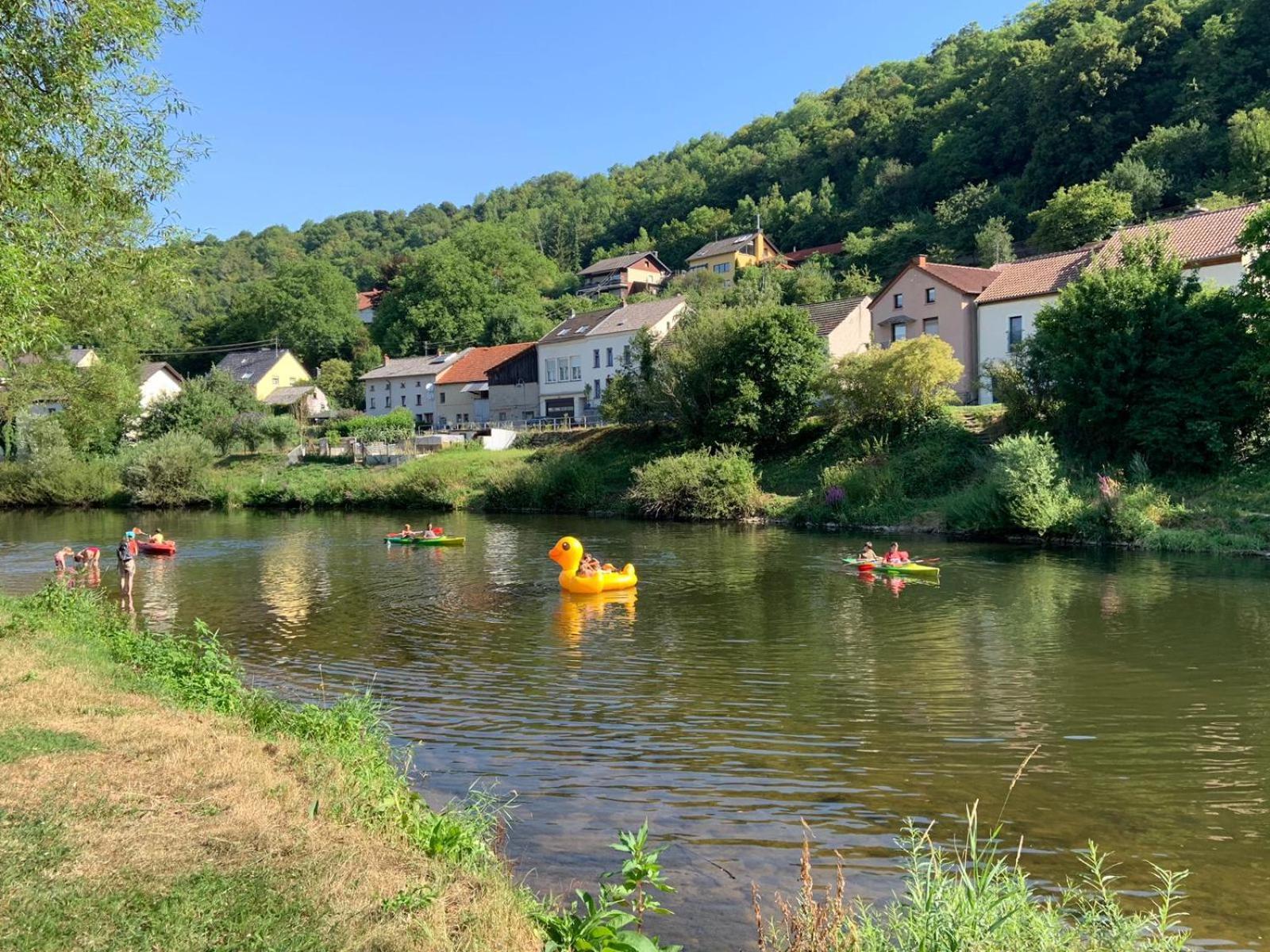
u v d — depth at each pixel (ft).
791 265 330.54
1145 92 260.83
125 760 22.20
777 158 439.63
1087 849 22.84
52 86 35.45
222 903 14.89
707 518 119.44
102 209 43.14
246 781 21.12
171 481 161.27
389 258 504.02
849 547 88.58
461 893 16.71
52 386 78.23
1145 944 16.52
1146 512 82.17
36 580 74.79
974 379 140.56
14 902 14.49
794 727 33.32
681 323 148.05
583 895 16.29
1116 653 43.55
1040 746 30.81
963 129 324.19
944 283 152.76
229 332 372.79
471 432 210.59
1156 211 222.28
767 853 22.72
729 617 55.01
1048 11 349.20
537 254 443.32
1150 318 91.45
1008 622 51.42
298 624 55.26
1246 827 24.03
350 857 17.33
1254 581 62.08
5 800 18.98
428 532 100.99
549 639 49.65
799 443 132.05
